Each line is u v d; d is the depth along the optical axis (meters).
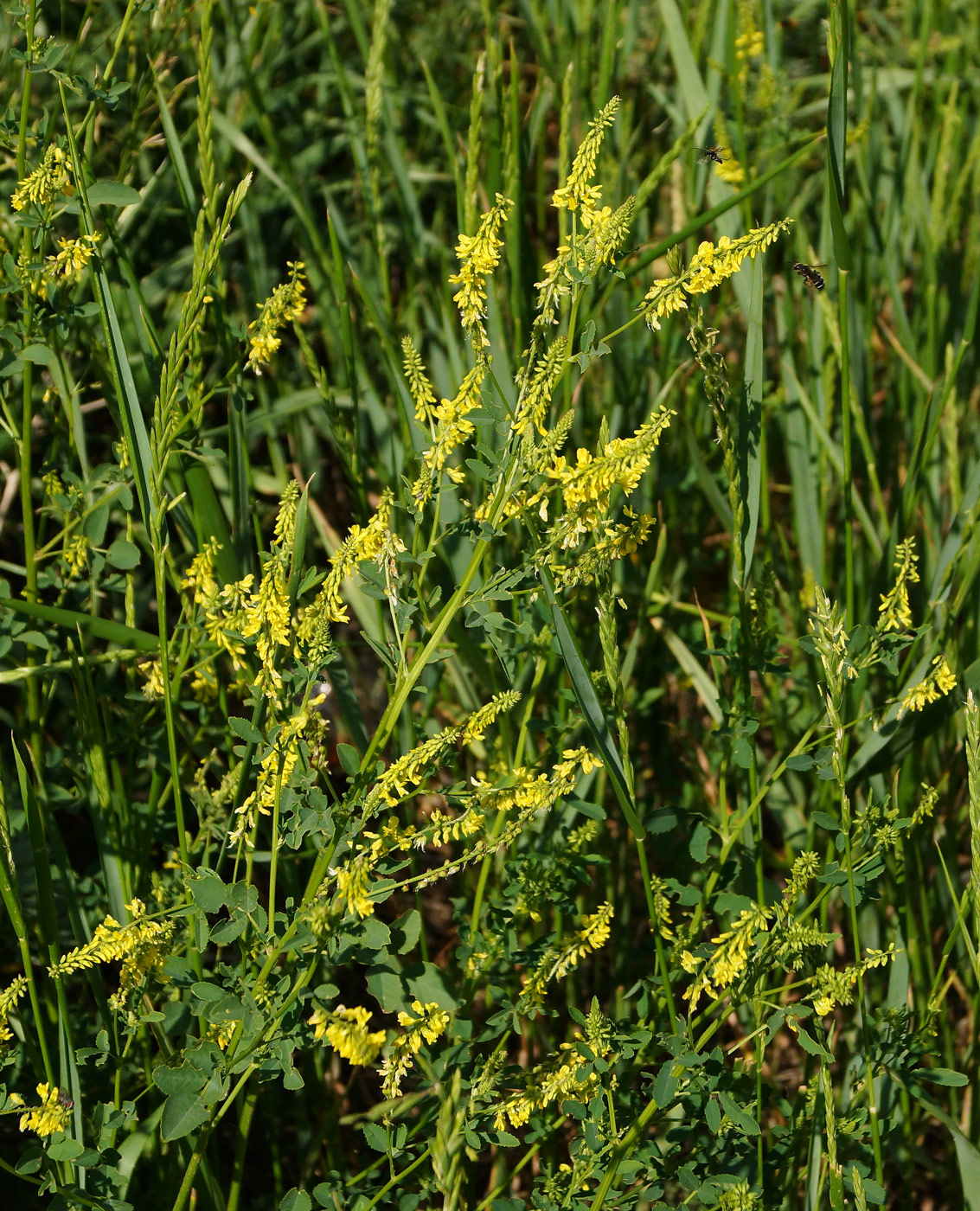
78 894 1.93
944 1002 2.02
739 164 2.02
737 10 2.09
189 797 1.97
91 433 2.17
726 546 2.16
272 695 1.78
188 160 2.13
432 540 1.80
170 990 1.87
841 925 2.04
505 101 1.95
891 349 2.17
